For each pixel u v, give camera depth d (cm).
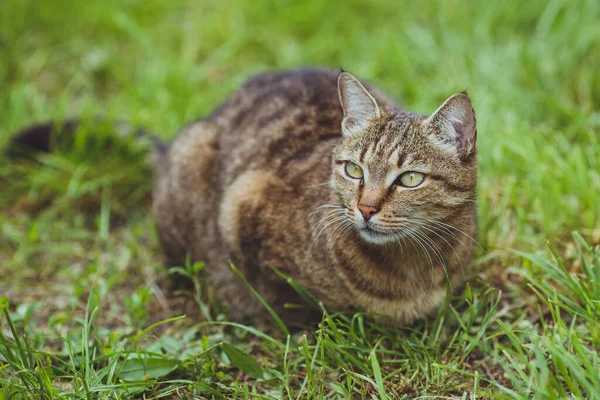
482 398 340
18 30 679
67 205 540
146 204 555
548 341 323
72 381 344
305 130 425
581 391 327
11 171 552
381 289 380
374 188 349
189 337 399
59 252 504
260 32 684
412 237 360
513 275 425
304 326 415
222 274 446
